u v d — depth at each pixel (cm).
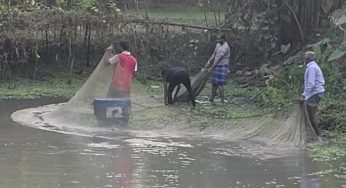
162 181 999
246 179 1023
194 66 2419
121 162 1125
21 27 2209
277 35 2344
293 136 1325
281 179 1028
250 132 1389
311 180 1022
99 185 966
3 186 950
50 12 2250
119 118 1473
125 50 1554
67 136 1357
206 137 1384
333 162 1162
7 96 1952
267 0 2341
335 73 1741
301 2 2342
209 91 2108
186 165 1116
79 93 1553
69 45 2316
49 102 1853
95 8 2325
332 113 1529
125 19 2342
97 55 2430
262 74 2128
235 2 2428
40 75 2305
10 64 2258
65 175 1023
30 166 1082
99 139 1334
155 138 1360
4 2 2277
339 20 2102
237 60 2422
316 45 1897
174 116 1594
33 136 1346
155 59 2419
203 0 2661
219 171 1077
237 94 2011
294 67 1838
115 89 1517
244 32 2403
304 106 1348
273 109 1594
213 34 2439
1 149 1212
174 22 2591
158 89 2131
